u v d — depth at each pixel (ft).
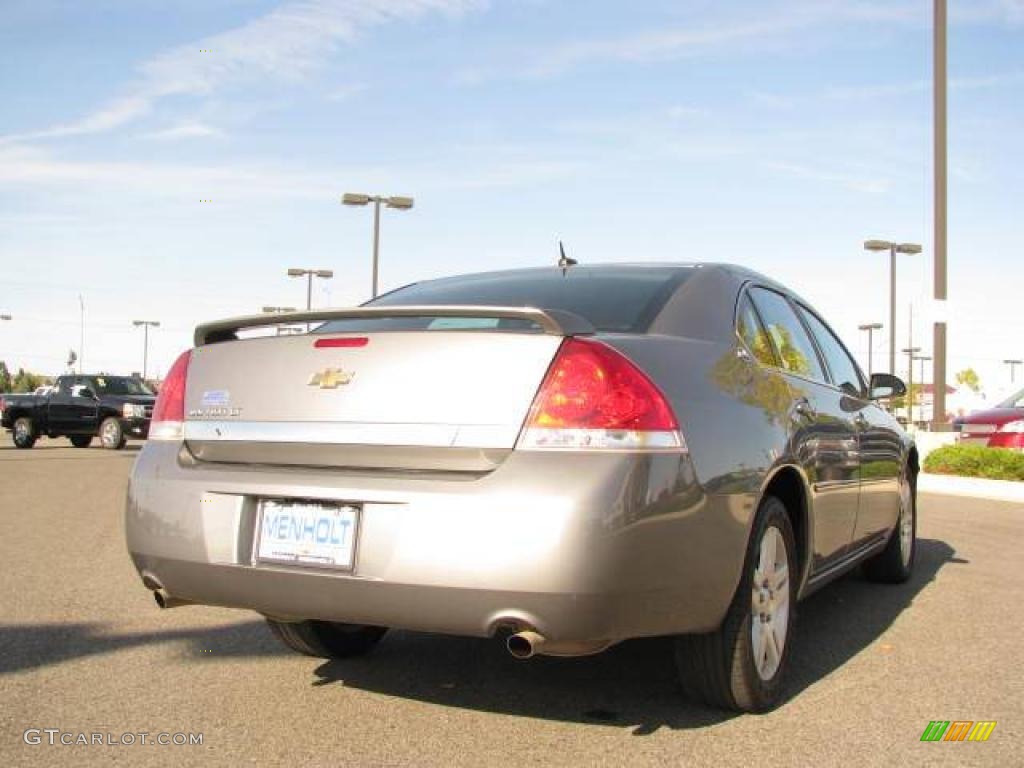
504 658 13.74
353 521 9.90
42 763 9.82
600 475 9.27
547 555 9.07
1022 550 24.52
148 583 11.28
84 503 33.12
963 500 38.52
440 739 10.53
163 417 11.62
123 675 12.85
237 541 10.46
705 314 12.28
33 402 74.95
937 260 57.93
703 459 10.17
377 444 9.95
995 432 49.21
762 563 11.46
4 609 16.63
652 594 9.51
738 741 10.48
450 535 9.34
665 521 9.59
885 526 18.01
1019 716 11.37
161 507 10.98
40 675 12.83
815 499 13.14
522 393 9.64
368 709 11.52
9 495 35.88
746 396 11.67
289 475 10.31
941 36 57.67
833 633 15.47
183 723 11.03
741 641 10.84
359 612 9.81
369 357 10.32
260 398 10.82
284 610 10.26
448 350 10.02
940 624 16.12
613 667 13.23
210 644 14.44
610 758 9.98
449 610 9.39
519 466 9.38
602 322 11.51
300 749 10.23
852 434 15.31
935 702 11.87
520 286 13.30
